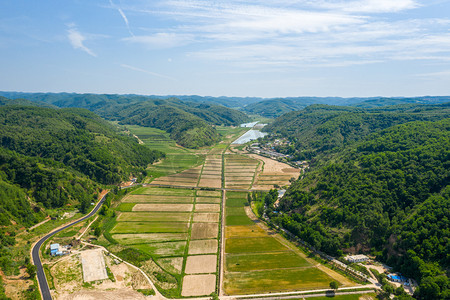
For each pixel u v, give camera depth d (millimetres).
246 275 151625
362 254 171750
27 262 149875
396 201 189625
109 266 154875
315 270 157125
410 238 156125
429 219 159500
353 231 179000
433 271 140000
